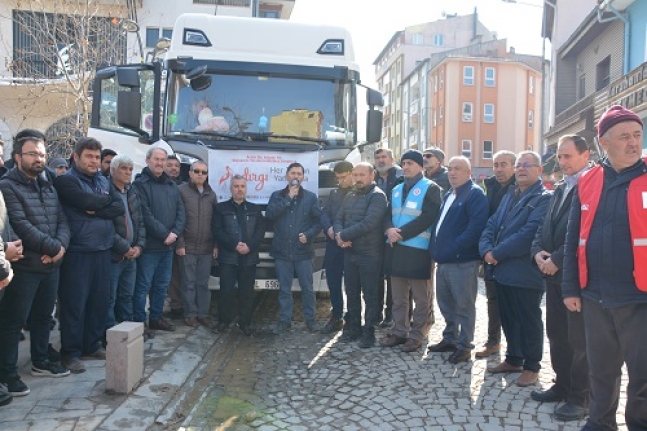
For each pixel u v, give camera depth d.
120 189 5.77
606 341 3.84
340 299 7.07
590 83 21.58
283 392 5.18
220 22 7.59
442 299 6.04
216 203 6.86
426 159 7.30
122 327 4.87
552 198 4.79
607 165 3.84
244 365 5.95
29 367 5.31
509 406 4.72
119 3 16.78
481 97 48.56
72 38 14.07
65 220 4.96
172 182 6.50
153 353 5.78
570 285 4.05
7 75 16.16
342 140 7.60
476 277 5.82
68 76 13.08
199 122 7.28
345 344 6.53
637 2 16.92
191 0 19.92
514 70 48.88
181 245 6.70
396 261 6.13
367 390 5.12
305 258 6.95
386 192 7.48
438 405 4.75
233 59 7.47
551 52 25.39
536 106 51.19
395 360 5.91
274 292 9.46
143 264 6.32
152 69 7.38
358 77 7.86
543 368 5.65
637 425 3.67
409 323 7.18
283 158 7.19
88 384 4.91
